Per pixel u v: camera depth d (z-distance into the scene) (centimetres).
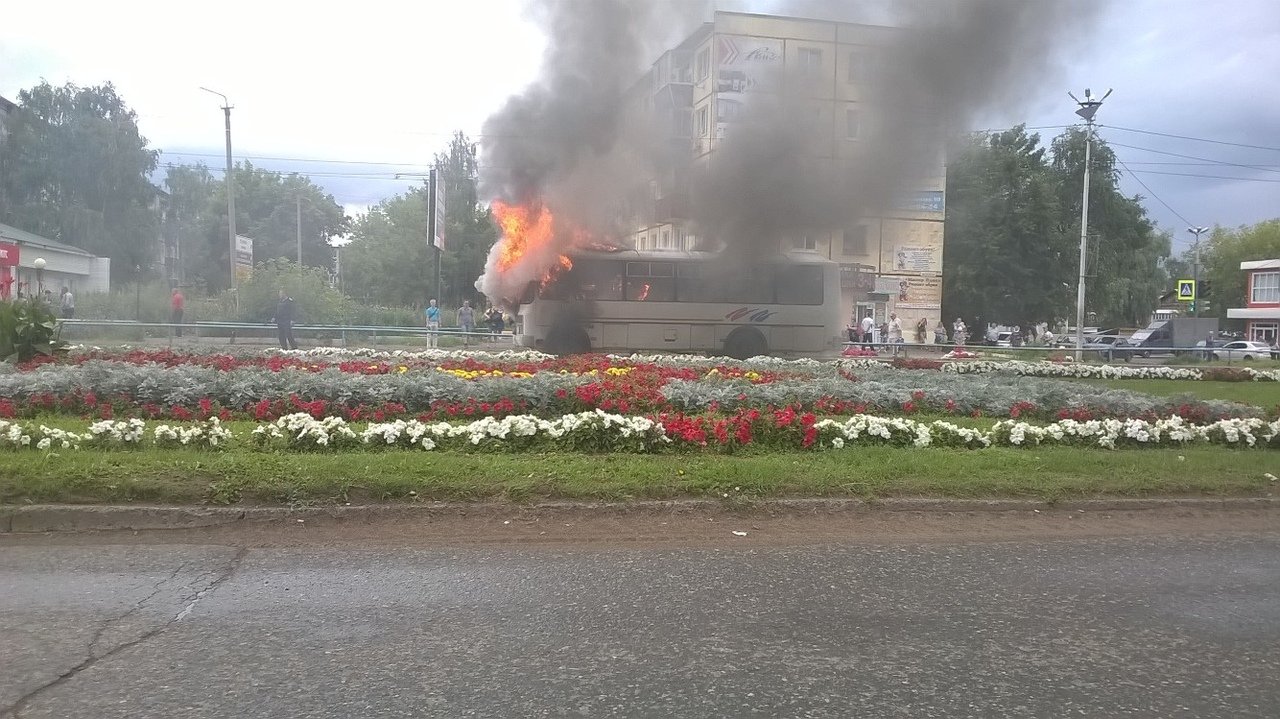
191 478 657
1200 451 936
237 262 3859
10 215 4722
